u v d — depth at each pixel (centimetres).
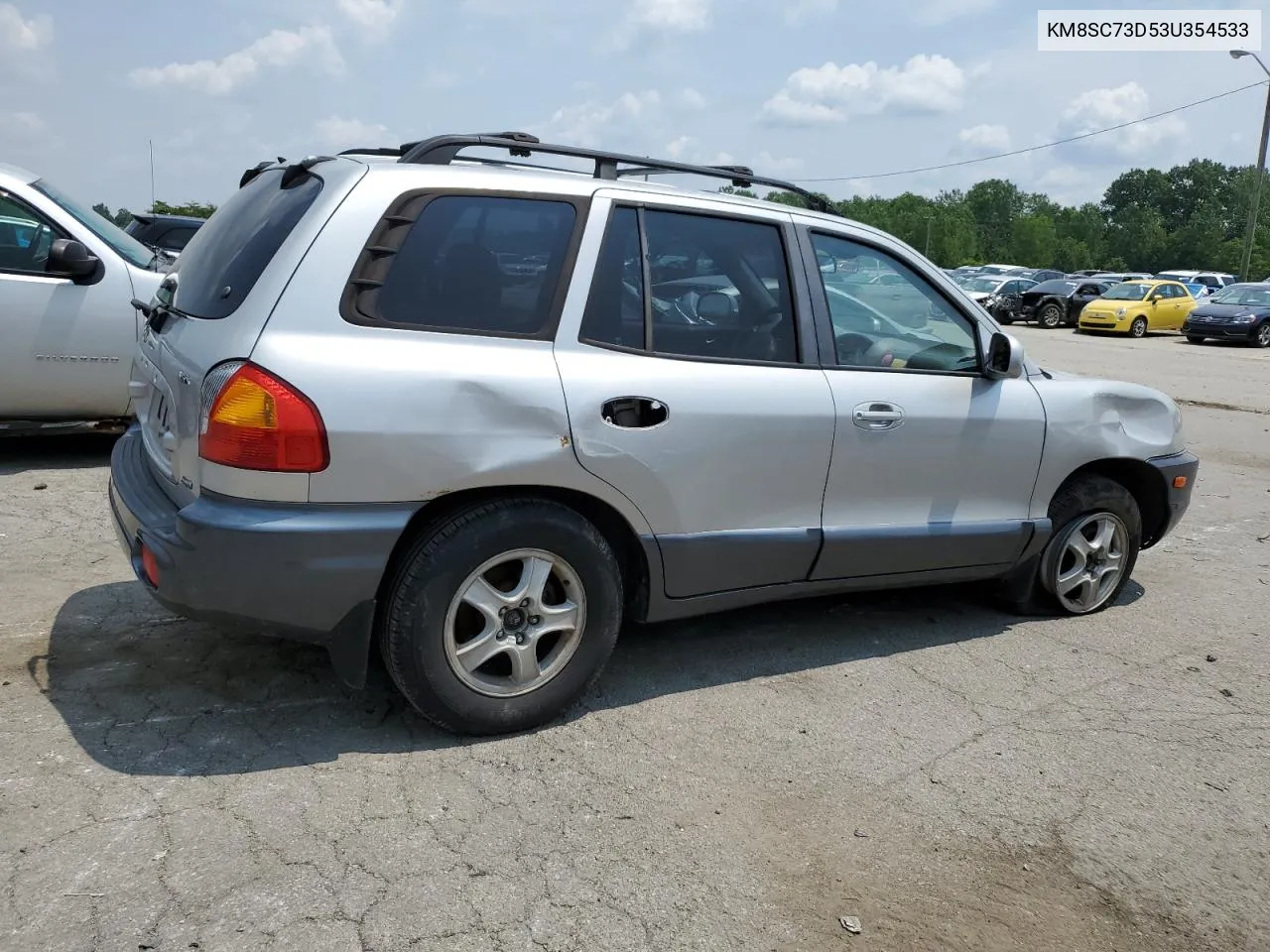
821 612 477
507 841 283
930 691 397
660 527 352
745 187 418
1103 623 486
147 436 368
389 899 255
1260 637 476
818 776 329
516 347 321
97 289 644
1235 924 270
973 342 429
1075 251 11788
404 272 311
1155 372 1720
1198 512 732
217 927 241
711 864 279
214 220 377
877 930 258
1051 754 352
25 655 379
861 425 388
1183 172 12231
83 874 257
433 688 320
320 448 291
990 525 434
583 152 357
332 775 310
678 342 354
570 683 346
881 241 413
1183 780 339
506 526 320
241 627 303
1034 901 274
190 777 304
